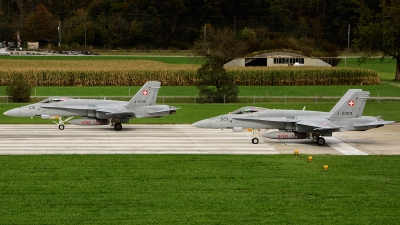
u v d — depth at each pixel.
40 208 61.94
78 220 58.28
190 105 158.88
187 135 110.69
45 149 94.12
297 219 59.25
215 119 102.44
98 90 197.00
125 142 101.75
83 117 120.12
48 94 184.00
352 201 65.38
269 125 102.00
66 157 86.81
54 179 73.50
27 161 83.56
